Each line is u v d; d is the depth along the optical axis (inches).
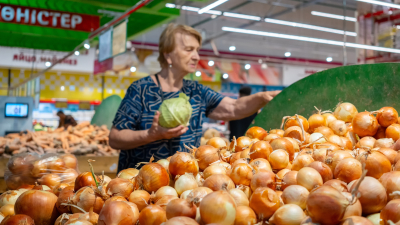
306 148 48.6
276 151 44.4
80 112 444.1
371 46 146.9
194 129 81.4
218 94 88.0
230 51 491.8
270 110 80.8
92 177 45.0
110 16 203.6
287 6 286.4
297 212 33.2
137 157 76.5
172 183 46.4
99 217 35.4
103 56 183.9
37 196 43.1
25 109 313.7
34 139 148.6
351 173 37.4
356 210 31.6
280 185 39.1
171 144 76.7
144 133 68.4
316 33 386.9
